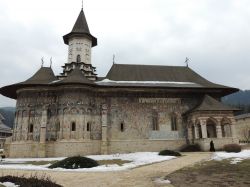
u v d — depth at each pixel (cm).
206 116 4038
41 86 4153
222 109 4084
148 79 4741
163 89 4419
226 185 1281
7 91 4500
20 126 4059
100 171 1866
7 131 8338
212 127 4475
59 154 3791
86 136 3947
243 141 7400
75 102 3988
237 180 1400
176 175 1600
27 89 4178
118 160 2859
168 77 4919
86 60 4925
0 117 8881
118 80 4572
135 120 4281
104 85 4206
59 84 4031
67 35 5012
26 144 3950
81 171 1883
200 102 4419
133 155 3441
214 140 3934
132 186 1283
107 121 4188
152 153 3656
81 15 5259
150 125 4303
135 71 4900
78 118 3941
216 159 2386
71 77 4197
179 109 4469
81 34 4984
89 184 1348
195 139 4156
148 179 1473
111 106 4272
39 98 4147
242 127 8250
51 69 4678
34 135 3994
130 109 4316
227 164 2028
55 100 4128
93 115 4150
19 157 3900
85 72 4750
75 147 3816
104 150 3959
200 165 2045
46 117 3997
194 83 4831
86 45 5009
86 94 4109
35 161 3075
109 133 4147
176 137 4322
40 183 1080
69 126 3897
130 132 4216
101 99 4281
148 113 4353
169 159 2684
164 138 4281
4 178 1111
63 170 1952
